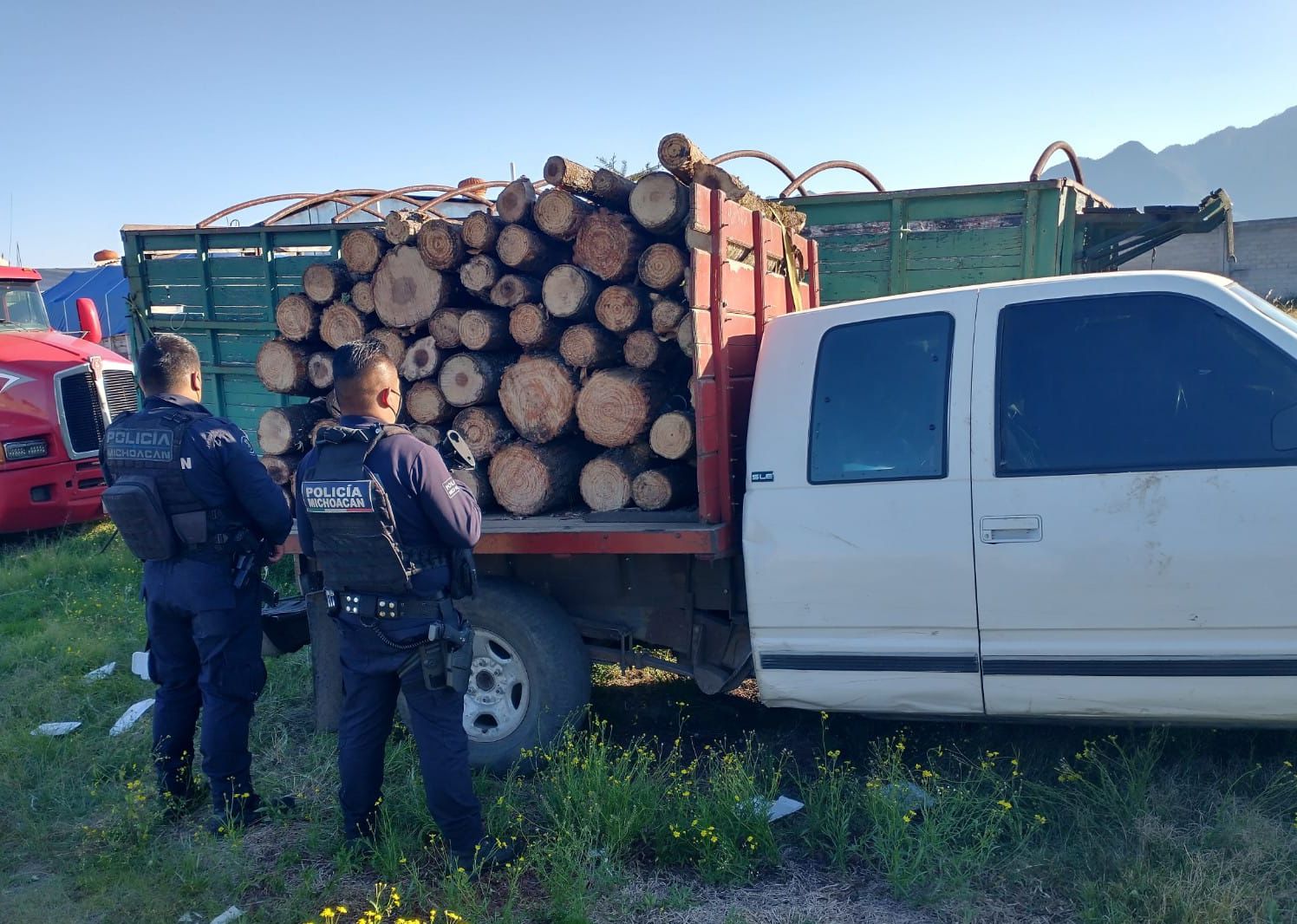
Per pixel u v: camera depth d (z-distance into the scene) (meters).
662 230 3.81
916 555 3.34
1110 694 3.20
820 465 3.55
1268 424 3.05
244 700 3.72
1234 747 3.55
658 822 3.42
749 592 3.62
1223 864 2.88
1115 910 2.76
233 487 3.61
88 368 9.34
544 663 3.93
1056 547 3.18
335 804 3.83
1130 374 3.23
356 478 3.10
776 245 4.53
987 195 6.40
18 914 3.10
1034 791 3.46
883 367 3.54
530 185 4.04
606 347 4.02
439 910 3.01
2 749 4.42
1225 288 3.20
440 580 3.21
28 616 6.99
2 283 10.19
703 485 3.68
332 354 4.61
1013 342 3.36
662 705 4.76
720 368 3.75
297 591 6.52
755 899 3.05
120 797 3.99
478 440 4.23
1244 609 3.01
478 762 3.98
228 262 7.69
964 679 3.36
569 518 4.07
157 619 3.71
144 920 3.07
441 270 4.26
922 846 3.08
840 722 4.27
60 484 9.05
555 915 2.97
